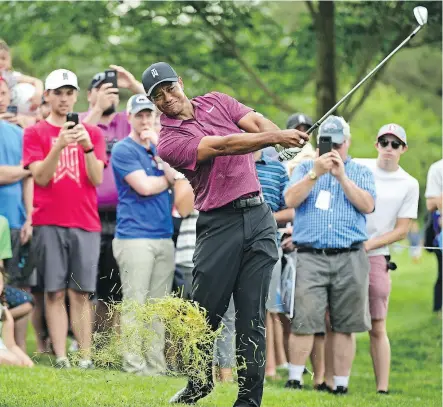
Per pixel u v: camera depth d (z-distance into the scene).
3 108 20.22
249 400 14.03
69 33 35.81
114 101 20.59
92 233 19.19
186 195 19.16
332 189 18.34
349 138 18.66
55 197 18.97
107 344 13.91
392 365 24.00
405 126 55.66
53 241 19.00
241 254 14.05
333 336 18.72
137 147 19.20
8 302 19.11
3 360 17.94
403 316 33.59
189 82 37.03
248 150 13.57
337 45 35.16
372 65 35.66
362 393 18.78
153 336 13.73
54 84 19.11
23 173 19.27
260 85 36.28
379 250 19.20
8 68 21.16
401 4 34.31
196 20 36.31
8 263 19.33
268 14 37.47
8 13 35.56
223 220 14.02
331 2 33.28
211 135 13.91
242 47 37.22
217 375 15.53
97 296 19.81
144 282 18.94
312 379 19.45
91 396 14.76
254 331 14.00
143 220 19.06
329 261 18.25
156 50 35.88
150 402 14.53
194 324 13.42
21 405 13.91
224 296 14.16
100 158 19.47
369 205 18.31
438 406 17.61
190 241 19.36
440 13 33.97
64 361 16.67
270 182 18.66
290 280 18.31
